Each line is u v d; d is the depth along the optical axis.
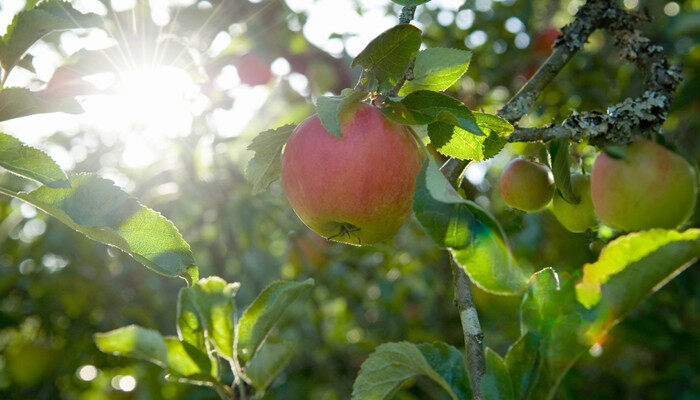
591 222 0.60
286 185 0.57
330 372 1.53
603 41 1.36
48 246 1.44
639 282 0.50
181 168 1.37
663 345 1.15
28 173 0.52
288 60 1.34
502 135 0.55
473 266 0.49
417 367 0.55
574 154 0.63
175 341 0.59
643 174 0.52
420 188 0.49
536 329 0.52
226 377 1.09
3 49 0.54
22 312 1.56
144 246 0.53
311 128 0.56
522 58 1.40
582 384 1.27
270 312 0.58
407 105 0.54
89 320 1.58
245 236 1.38
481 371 0.53
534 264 1.02
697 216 0.56
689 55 1.22
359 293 1.57
